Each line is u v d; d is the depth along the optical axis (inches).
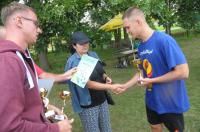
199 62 493.7
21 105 82.4
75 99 163.3
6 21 90.8
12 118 79.3
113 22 422.9
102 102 167.5
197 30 393.4
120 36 676.7
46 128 86.4
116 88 161.6
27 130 82.4
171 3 377.4
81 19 359.6
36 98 89.1
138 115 268.4
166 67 141.9
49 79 128.0
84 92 160.7
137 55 157.8
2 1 348.8
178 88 144.6
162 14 340.2
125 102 306.8
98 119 169.8
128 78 453.1
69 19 352.5
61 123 90.2
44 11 336.2
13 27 90.2
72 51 163.6
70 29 349.4
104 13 366.6
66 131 90.1
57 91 385.4
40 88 114.8
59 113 117.6
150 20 336.8
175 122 147.5
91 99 163.0
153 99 148.5
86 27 367.9
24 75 84.4
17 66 82.4
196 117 247.4
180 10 382.0
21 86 82.7
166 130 210.1
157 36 141.6
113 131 237.6
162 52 140.5
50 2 341.4
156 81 142.6
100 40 389.1
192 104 279.7
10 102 79.4
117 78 458.0
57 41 363.6
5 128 78.4
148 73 145.8
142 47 146.8
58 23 345.4
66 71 158.9
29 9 92.3
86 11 363.6
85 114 164.4
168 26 365.1
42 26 345.4
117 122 255.0
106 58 659.4
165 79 140.5
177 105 145.2
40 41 354.0
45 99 114.3
